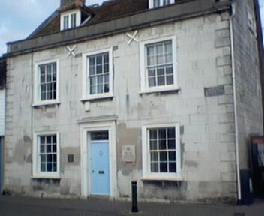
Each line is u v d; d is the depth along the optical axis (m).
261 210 13.55
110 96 17.80
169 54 16.72
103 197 17.78
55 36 19.73
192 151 15.71
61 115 19.25
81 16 20.61
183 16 16.28
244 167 15.74
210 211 13.61
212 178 15.22
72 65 19.14
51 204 16.47
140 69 17.19
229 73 15.26
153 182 16.42
